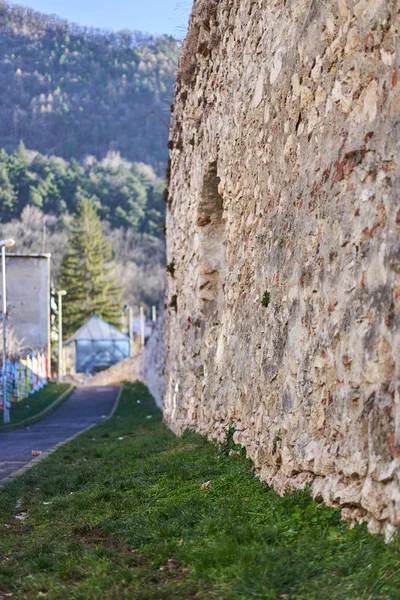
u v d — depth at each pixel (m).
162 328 26.03
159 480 8.77
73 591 4.80
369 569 4.31
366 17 5.50
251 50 9.35
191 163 14.32
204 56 12.54
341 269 5.71
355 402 5.33
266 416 7.75
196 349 13.27
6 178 114.19
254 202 9.02
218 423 10.78
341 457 5.50
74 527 6.64
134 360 55.09
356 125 5.62
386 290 4.92
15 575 5.39
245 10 9.73
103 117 142.62
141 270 112.81
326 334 5.96
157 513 6.79
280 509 5.97
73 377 64.25
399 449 4.64
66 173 121.81
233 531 5.61
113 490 8.45
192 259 14.05
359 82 5.62
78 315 87.31
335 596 4.11
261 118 8.71
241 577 4.59
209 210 13.12
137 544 6.01
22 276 52.81
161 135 143.75
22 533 6.99
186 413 14.31
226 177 10.79
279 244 7.58
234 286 10.07
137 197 122.94
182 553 5.34
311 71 6.77
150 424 21.14
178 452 10.79
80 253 90.25
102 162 133.00
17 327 52.56
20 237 105.75
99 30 159.75
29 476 10.62
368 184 5.32
